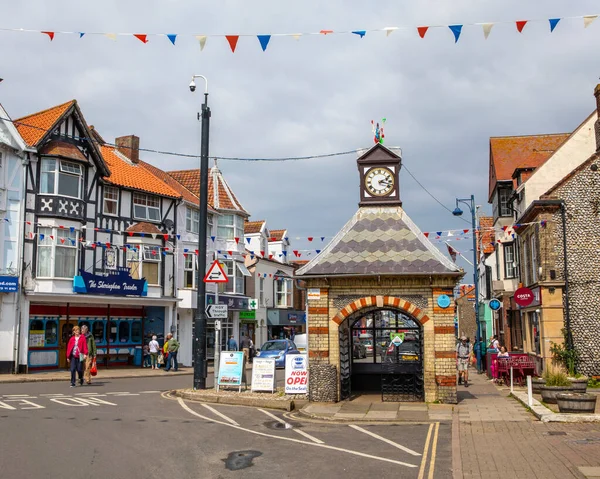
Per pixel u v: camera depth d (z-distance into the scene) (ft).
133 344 104.06
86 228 94.43
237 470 30.45
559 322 71.82
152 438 37.58
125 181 103.60
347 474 29.84
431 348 54.29
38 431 38.50
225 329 128.47
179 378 84.02
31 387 66.33
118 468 29.99
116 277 96.12
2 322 84.17
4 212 85.40
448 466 31.40
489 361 85.56
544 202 73.61
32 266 87.56
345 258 56.65
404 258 56.03
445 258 55.26
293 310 158.61
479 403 54.80
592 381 69.87
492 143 113.19
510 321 102.68
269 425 43.93
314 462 32.30
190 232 118.11
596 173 73.87
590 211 73.36
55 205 89.66
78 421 42.68
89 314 96.58
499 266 110.83
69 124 93.97
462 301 188.03
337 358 55.31
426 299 54.80
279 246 162.30
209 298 117.60
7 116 86.33
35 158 89.30
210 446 35.91
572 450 33.73
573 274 72.43
